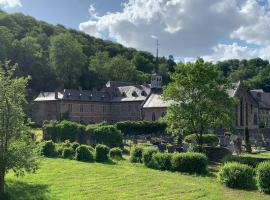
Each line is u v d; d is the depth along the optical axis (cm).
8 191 2108
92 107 10588
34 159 1998
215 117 3500
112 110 10938
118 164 3231
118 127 6288
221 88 3566
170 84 3600
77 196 2033
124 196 2039
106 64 14000
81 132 4797
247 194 2112
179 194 2086
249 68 17150
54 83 12081
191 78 3469
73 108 10225
